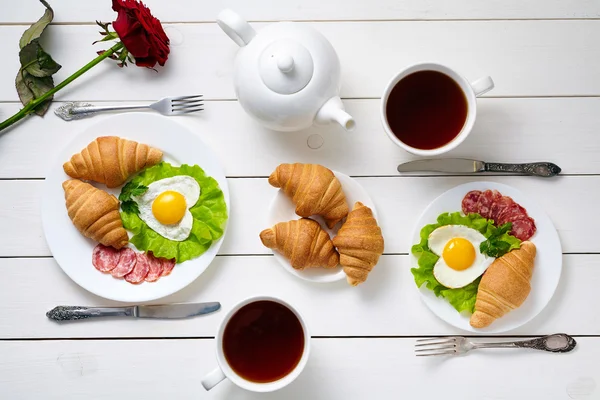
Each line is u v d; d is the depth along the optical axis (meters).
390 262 1.05
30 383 1.04
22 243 1.05
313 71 0.94
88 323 1.04
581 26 1.06
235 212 1.05
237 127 1.06
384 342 1.04
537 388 1.03
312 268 1.02
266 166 1.06
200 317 1.04
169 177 1.03
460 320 1.02
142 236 1.02
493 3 1.06
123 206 1.03
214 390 1.04
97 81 1.06
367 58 1.06
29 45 1.02
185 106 1.05
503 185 1.02
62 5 1.07
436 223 1.03
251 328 0.98
